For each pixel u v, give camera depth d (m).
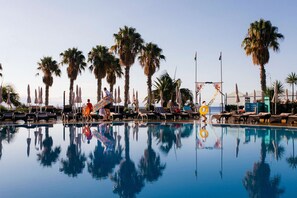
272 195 4.95
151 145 10.52
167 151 9.28
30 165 7.30
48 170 6.80
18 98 37.00
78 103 23.64
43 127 16.64
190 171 6.67
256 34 24.39
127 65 28.58
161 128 16.42
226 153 8.82
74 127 16.77
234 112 21.09
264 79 24.56
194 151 9.24
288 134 13.16
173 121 21.06
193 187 5.46
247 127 16.28
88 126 17.39
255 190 5.23
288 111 21.06
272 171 6.54
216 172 6.54
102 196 5.02
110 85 37.09
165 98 33.53
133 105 27.86
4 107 26.97
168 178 6.10
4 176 6.25
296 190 5.20
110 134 13.78
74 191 5.26
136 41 28.77
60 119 24.02
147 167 7.11
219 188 5.38
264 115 17.59
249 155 8.45
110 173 6.55
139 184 5.67
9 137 12.46
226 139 11.89
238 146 10.13
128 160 7.95
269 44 24.64
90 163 7.57
